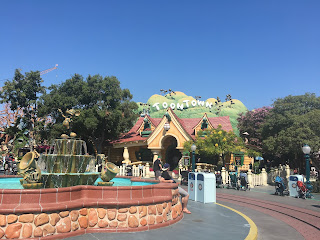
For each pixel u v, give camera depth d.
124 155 34.03
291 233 7.73
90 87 34.75
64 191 6.11
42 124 37.81
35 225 5.43
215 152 25.50
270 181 24.88
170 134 30.42
